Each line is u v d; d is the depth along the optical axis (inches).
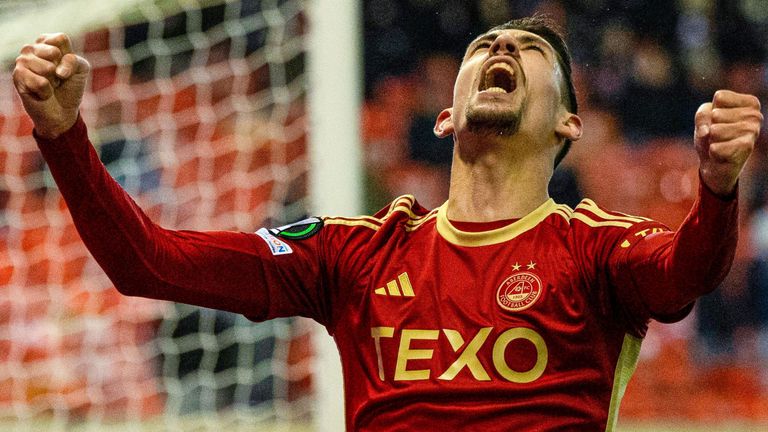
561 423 318.7
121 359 884.6
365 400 337.4
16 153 906.1
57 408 866.8
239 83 962.7
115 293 893.8
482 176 356.2
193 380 879.7
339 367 591.2
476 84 360.8
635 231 330.3
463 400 320.8
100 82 959.0
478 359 323.3
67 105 312.0
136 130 964.6
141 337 890.1
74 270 898.7
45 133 315.0
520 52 364.2
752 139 279.9
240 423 862.5
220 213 934.4
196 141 958.4
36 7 734.5
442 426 320.2
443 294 335.0
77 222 322.7
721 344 1075.3
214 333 868.0
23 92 305.1
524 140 354.9
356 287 351.6
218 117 960.9
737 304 1093.8
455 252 343.3
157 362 885.8
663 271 307.0
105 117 959.0
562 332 321.7
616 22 1237.1
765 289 1104.2
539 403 318.0
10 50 778.8
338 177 595.5
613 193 1187.3
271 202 919.0
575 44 1221.1
